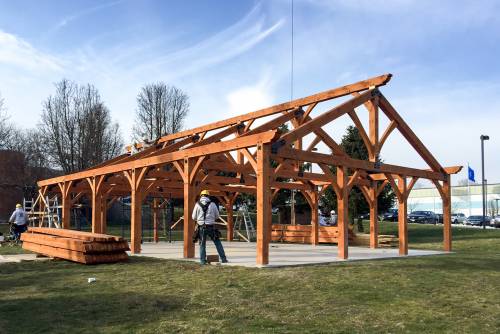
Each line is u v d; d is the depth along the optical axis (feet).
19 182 110.22
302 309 19.77
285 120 47.37
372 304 20.80
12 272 30.89
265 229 32.50
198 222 34.01
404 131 46.70
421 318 18.54
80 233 39.24
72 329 17.02
